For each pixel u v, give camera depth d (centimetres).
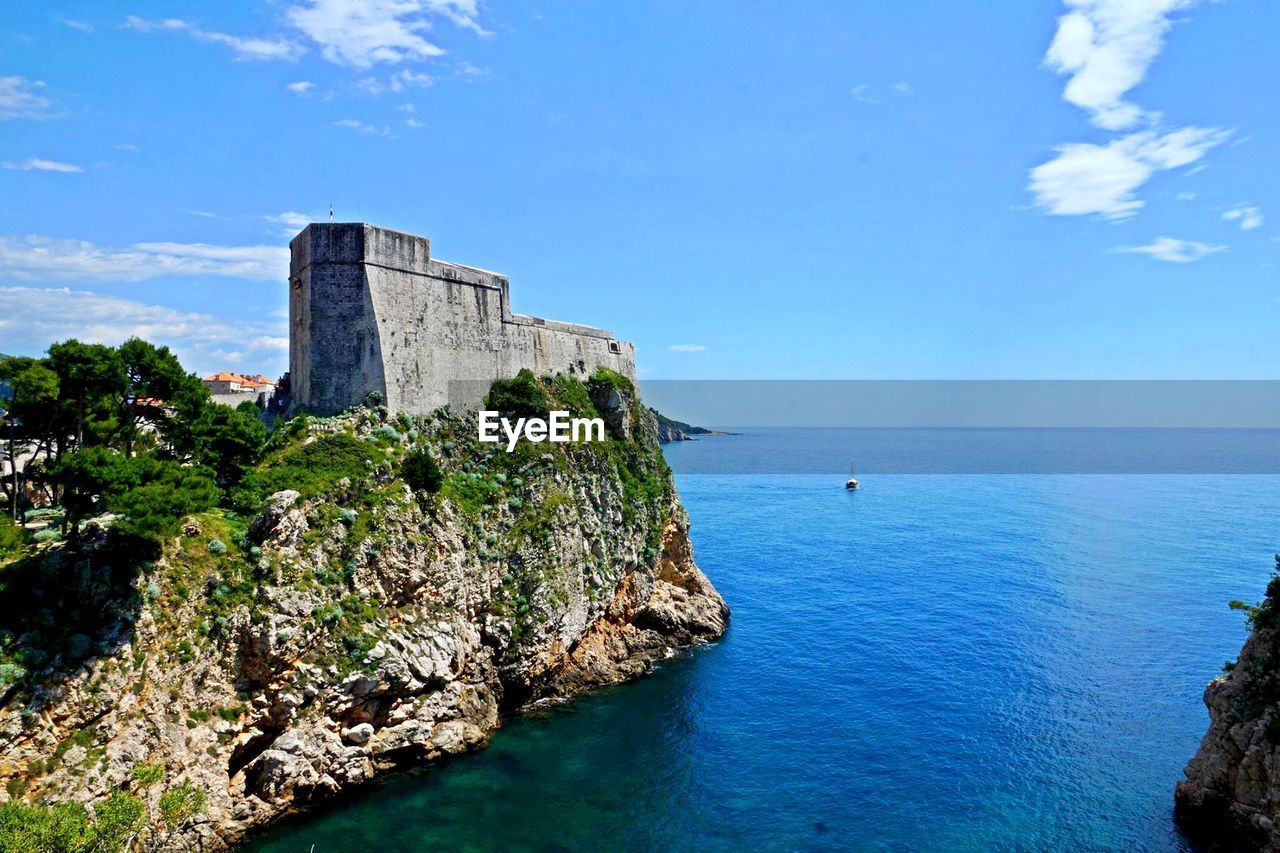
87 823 3097
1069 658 6600
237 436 5038
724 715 5538
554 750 4978
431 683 4844
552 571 5891
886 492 18462
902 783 4603
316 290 5828
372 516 4916
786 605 8225
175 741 3753
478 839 4000
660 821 4216
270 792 4022
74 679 3519
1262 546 11512
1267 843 3666
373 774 4494
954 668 6394
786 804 4388
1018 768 4762
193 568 4100
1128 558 10619
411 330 6112
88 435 4841
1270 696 3819
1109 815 4247
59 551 3869
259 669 4128
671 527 7606
